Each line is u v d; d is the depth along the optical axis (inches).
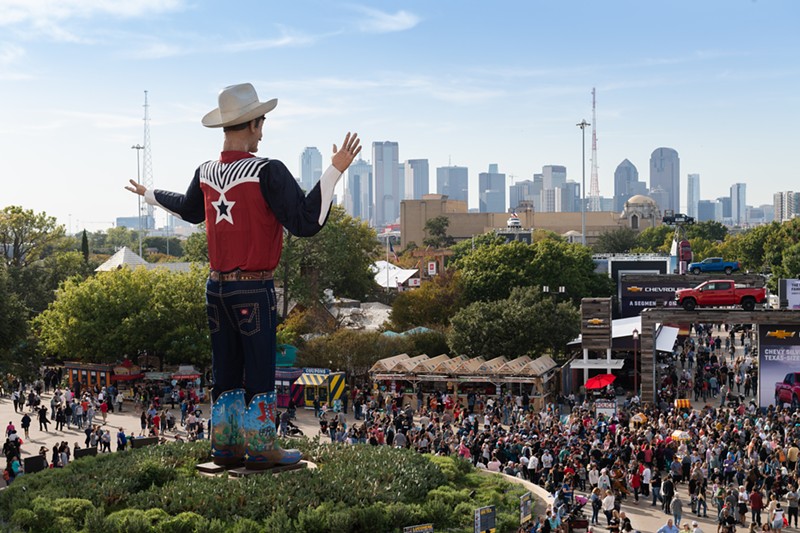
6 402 2677.2
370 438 1787.6
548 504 1252.5
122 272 2972.4
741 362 2979.8
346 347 2824.8
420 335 3088.1
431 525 1001.5
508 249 4175.7
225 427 1141.7
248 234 1095.0
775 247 6122.1
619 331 2982.3
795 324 2431.1
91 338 2847.0
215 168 1109.1
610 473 1608.0
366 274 4717.0
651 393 2498.8
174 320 2842.0
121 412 2501.2
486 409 2335.1
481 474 1370.6
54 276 4581.7
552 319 2967.5
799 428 1829.5
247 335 1113.4
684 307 2546.8
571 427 1887.3
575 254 4397.1
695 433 1800.0
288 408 2522.1
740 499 1485.0
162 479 1115.9
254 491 1039.0
